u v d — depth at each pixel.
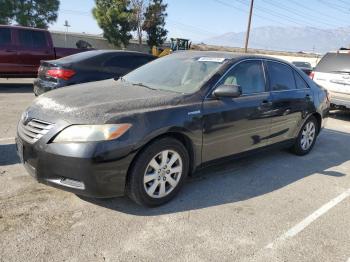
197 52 5.22
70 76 7.79
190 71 4.62
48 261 2.89
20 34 11.48
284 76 5.59
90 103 3.67
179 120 3.85
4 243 3.07
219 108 4.29
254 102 4.79
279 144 5.57
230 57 4.79
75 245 3.12
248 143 4.87
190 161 4.20
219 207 4.03
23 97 10.09
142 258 3.03
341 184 5.03
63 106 3.65
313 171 5.48
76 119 3.43
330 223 3.87
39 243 3.11
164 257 3.06
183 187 4.48
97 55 8.38
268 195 4.46
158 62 5.23
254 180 4.92
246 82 4.83
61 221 3.48
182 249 3.19
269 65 5.32
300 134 6.02
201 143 4.16
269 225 3.72
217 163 4.55
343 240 3.56
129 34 39.38
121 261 2.97
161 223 3.58
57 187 3.51
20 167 4.71
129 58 8.81
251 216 3.88
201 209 3.94
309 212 4.09
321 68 10.43
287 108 5.44
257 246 3.33
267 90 5.13
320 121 6.43
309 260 3.20
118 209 3.79
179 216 3.75
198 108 4.08
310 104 5.98
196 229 3.53
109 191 3.50
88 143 3.34
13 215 3.51
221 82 4.44
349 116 11.13
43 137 3.46
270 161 5.81
